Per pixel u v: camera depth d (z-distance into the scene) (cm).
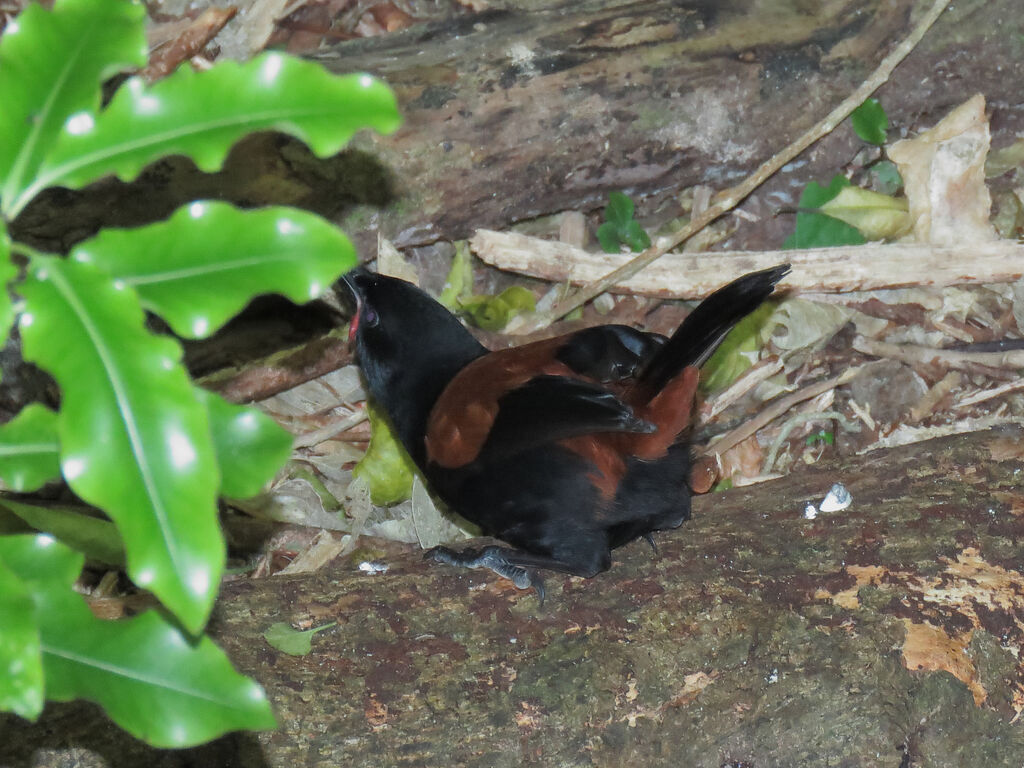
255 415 412
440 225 1151
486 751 663
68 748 619
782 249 1255
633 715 691
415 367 937
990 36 1192
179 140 384
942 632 729
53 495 1006
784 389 1195
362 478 1078
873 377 1198
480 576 797
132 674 419
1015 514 829
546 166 1148
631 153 1167
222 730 416
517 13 1163
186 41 1102
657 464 828
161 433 349
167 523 345
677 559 806
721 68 1154
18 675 367
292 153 1023
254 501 1079
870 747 687
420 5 1363
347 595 769
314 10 1336
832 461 936
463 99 1097
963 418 1167
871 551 796
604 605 764
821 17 1170
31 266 370
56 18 391
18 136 386
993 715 704
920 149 1224
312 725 659
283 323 1169
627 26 1145
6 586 366
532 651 723
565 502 825
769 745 690
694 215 1262
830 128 1179
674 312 1241
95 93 394
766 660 716
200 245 377
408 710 676
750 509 876
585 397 786
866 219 1239
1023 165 1278
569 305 1192
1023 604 748
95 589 1019
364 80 387
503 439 826
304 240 379
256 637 719
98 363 350
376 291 942
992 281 1196
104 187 959
